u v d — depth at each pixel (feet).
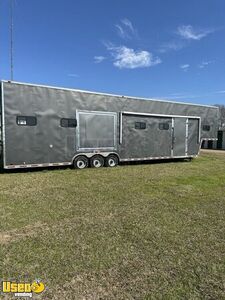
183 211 17.16
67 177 27.86
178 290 8.97
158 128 40.60
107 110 35.29
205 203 19.04
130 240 12.70
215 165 40.50
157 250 11.76
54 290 8.86
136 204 18.44
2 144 28.22
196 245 12.32
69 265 10.36
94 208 17.40
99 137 34.88
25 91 29.14
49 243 12.19
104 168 34.68
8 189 22.11
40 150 30.45
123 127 36.94
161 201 19.30
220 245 12.36
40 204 18.03
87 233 13.42
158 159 41.88
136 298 8.53
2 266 10.19
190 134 44.73
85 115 33.58
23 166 29.45
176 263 10.69
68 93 32.17
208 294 8.80
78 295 8.63
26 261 10.58
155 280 9.52
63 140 32.09
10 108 28.30
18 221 14.89
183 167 37.40
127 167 36.14
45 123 30.63
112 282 9.34
